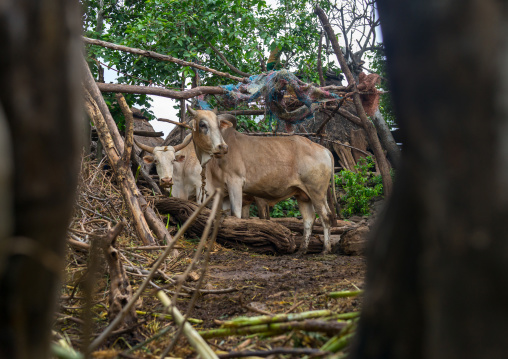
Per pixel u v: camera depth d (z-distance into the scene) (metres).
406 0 0.96
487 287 0.85
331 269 5.32
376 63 11.87
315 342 1.96
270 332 2.00
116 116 10.32
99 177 7.11
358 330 1.15
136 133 10.38
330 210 8.78
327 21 8.97
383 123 8.77
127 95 10.18
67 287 3.13
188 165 8.58
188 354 2.17
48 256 0.80
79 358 1.54
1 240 0.73
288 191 8.51
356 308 2.75
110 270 2.58
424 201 0.94
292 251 7.63
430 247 0.93
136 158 9.74
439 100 0.90
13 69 0.75
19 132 0.76
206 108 8.84
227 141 8.30
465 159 0.86
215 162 8.41
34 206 0.78
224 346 2.21
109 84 6.75
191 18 9.61
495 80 0.84
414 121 0.95
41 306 0.84
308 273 4.98
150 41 9.38
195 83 10.05
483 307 0.85
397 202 1.05
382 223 1.12
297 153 8.41
